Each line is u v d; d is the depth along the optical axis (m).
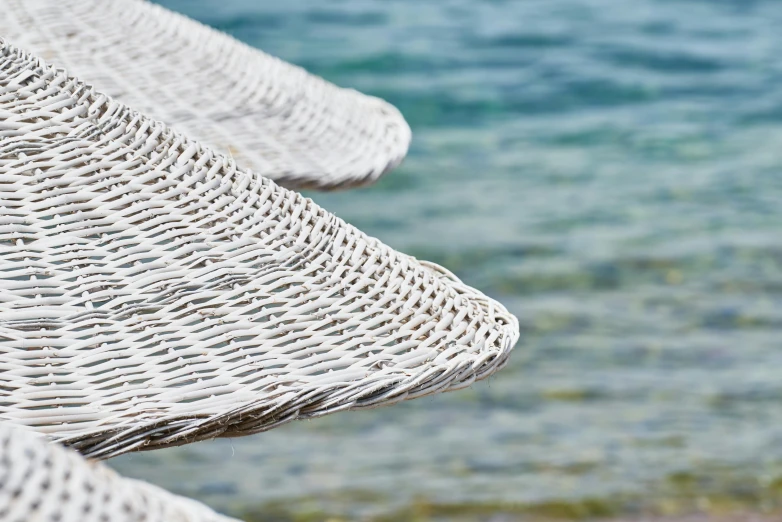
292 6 12.67
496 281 6.73
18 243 1.07
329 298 1.11
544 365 5.53
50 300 1.03
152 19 2.08
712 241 7.21
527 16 12.84
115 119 1.23
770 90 10.73
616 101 10.48
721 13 13.30
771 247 7.08
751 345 5.77
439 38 11.88
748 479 4.53
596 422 4.98
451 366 1.06
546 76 11.00
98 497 0.78
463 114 10.09
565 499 4.39
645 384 5.34
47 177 1.14
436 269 1.29
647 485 4.49
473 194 8.13
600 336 5.89
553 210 7.80
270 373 1.02
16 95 1.23
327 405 1.01
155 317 1.04
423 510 4.30
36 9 1.96
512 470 4.59
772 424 4.97
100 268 1.06
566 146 9.32
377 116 2.11
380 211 7.78
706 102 10.46
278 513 4.24
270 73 2.02
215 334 1.05
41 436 0.93
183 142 1.25
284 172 1.72
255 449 4.64
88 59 1.86
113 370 1.00
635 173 8.59
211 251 1.12
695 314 6.16
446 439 4.79
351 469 4.54
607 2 13.72
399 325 1.11
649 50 11.77
